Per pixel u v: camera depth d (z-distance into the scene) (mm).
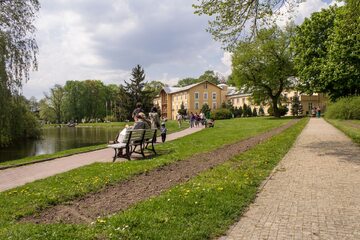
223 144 17703
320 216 5699
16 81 25500
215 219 5488
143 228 5078
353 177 8703
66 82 124875
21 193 7945
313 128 28125
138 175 9734
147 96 81375
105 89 129375
